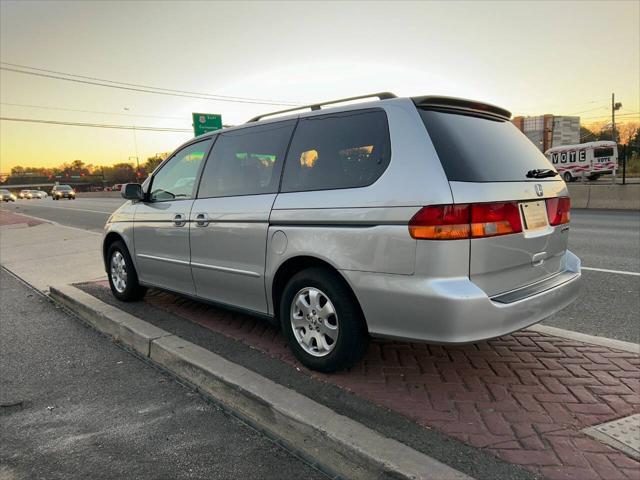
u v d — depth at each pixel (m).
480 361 3.72
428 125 3.07
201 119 27.58
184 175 4.85
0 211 28.94
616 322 4.75
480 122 3.48
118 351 4.47
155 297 5.98
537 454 2.52
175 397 3.53
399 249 2.94
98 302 5.56
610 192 17.55
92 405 3.45
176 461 2.76
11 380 3.90
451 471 2.35
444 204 2.80
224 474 2.63
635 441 2.60
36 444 2.98
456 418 2.89
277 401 3.05
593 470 2.38
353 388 3.32
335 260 3.25
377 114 3.31
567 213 3.72
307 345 3.60
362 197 3.14
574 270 3.71
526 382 3.35
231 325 4.77
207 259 4.35
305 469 2.66
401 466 2.40
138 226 5.23
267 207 3.75
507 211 3.04
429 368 3.62
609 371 3.48
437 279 2.83
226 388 3.39
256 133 4.14
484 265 2.92
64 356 4.38
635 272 6.86
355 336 3.32
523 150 3.61
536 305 3.14
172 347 4.04
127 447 2.92
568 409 2.97
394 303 2.99
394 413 2.97
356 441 2.61
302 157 3.68
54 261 9.17
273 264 3.71
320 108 3.83
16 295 6.69
